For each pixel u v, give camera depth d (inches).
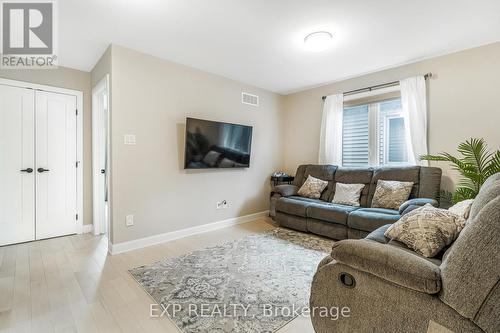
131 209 112.2
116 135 107.3
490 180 62.9
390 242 67.2
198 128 130.9
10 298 73.1
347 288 46.6
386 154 143.5
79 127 135.1
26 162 120.6
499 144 106.2
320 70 139.4
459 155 115.4
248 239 126.3
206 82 140.0
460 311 34.5
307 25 92.6
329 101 160.2
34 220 123.1
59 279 84.4
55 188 128.8
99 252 108.9
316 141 171.6
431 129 123.6
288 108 188.2
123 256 104.3
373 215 106.4
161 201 122.3
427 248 57.8
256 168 171.0
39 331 59.8
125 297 74.0
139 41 104.4
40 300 72.2
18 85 118.0
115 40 103.4
